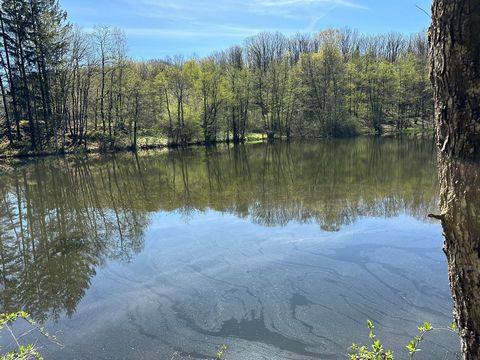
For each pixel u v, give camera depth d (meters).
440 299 7.03
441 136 2.01
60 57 37.22
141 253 10.22
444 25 1.88
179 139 45.09
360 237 10.52
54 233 12.46
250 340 5.99
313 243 10.21
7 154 33.84
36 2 36.50
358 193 15.93
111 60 39.59
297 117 50.53
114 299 7.66
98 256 10.19
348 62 53.12
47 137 37.22
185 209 14.82
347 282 7.85
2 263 9.98
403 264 8.64
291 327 6.29
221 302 7.26
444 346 5.56
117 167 28.34
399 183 17.84
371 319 6.44
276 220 12.50
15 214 15.15
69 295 7.97
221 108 46.91
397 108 53.97
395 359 5.31
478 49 1.77
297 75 50.81
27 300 7.84
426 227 11.21
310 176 20.70
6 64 36.22
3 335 6.50
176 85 44.16
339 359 5.44
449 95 1.90
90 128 43.25
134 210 15.13
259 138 52.25
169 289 7.95
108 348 5.98
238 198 16.20
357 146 38.12
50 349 6.03
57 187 20.70
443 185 2.03
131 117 40.81
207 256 9.69
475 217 1.84
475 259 1.88
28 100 35.53
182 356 5.69
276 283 7.94
